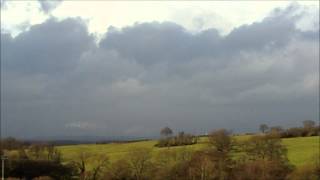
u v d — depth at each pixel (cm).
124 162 14675
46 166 15600
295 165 13562
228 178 13575
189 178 13900
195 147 16762
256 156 14838
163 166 14438
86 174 15038
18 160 15750
